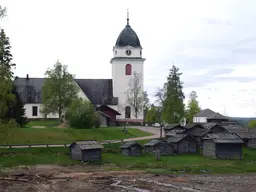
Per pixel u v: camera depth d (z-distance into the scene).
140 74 135.25
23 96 126.06
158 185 50.78
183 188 49.34
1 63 56.38
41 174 56.62
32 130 84.62
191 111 174.62
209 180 55.56
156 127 124.06
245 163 73.69
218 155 78.94
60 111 107.12
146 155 78.25
